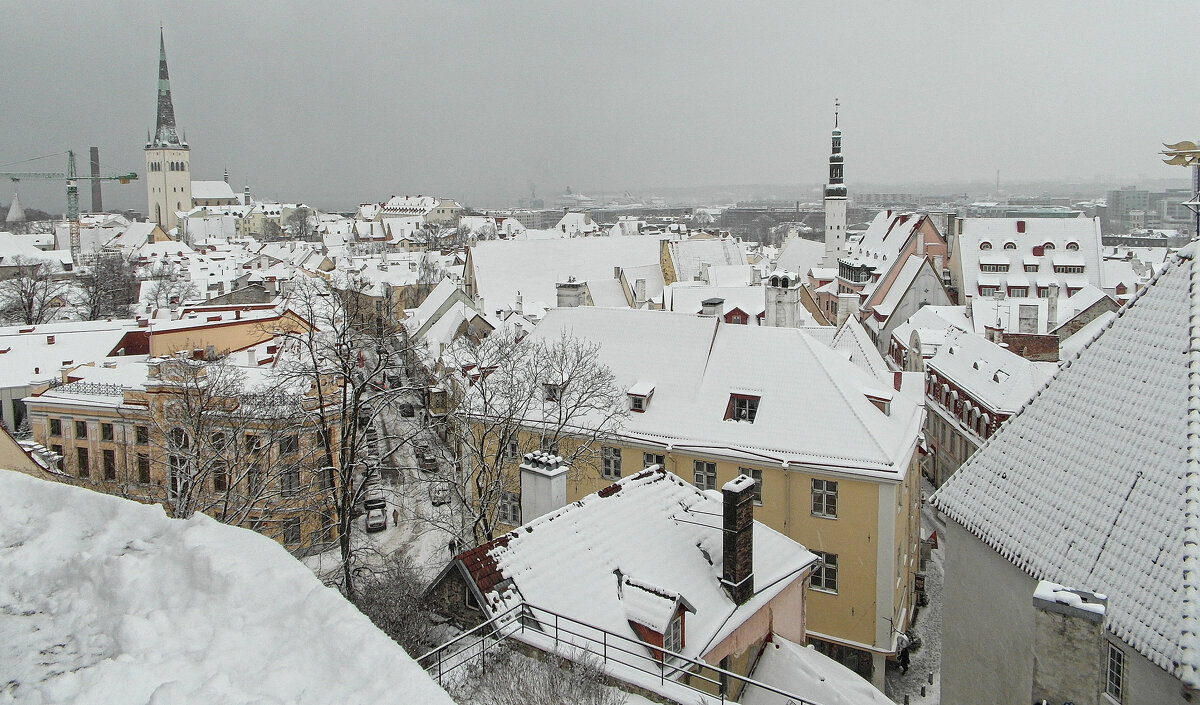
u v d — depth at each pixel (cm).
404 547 5650
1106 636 2217
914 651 4609
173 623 1247
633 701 2212
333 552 5569
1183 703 1964
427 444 5862
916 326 9462
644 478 3275
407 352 6725
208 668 1142
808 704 2320
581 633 2503
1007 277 12331
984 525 2806
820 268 16825
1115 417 2558
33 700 1112
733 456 4534
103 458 5866
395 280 14488
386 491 6519
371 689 1080
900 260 12169
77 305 13012
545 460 3241
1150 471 2336
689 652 2659
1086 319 8194
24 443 5766
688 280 13000
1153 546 2206
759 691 2977
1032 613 2536
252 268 17800
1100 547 2359
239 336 7906
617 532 2961
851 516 4288
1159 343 2547
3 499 1631
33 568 1434
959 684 2961
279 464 5072
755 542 3453
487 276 11938
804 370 4725
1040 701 2069
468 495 5034
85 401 5859
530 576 2650
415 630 2683
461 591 2634
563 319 5656
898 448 4444
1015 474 2812
